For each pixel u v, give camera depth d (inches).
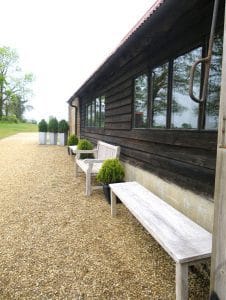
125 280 96.9
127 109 215.0
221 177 64.6
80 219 153.9
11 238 129.0
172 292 90.3
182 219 102.0
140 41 158.1
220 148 65.0
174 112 140.2
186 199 124.3
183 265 75.3
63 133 592.7
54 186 228.4
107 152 233.0
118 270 103.1
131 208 115.0
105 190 181.8
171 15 118.6
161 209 113.6
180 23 129.1
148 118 172.7
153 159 164.2
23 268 103.8
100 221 151.1
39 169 304.5
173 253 77.0
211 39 67.6
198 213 114.0
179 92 135.0
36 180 250.2
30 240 127.1
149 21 124.0
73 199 192.2
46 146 573.9
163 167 149.9
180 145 129.2
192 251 77.9
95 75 259.4
